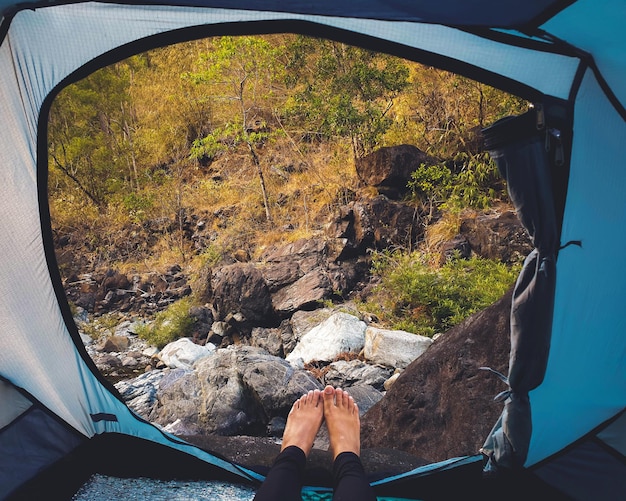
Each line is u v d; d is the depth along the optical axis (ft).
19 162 6.89
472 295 20.43
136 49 6.35
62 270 33.09
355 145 30.40
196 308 24.20
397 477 7.76
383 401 10.46
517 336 6.71
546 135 6.29
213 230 32.99
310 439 7.64
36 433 7.69
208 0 5.25
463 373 9.87
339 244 24.30
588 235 6.72
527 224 6.49
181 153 40.09
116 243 35.55
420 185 25.54
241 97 33.81
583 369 7.30
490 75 6.51
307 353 18.39
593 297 7.01
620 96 6.26
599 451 7.58
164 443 8.13
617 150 6.47
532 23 5.80
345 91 29.60
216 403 13.39
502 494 7.43
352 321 19.04
